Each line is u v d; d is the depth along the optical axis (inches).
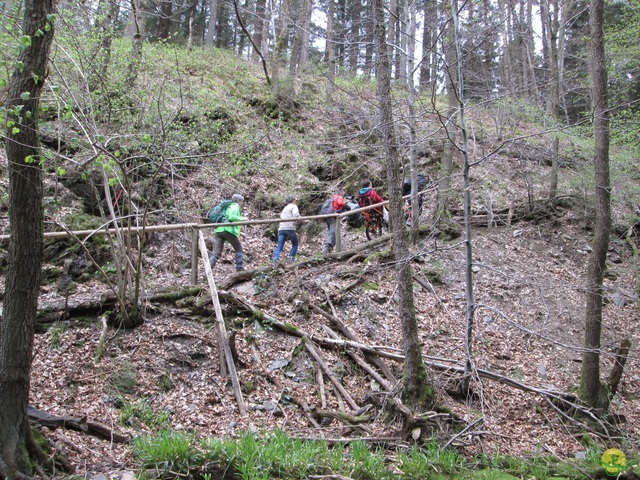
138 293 302.5
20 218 174.9
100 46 307.7
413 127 378.6
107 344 293.3
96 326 302.5
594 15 336.5
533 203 588.1
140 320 311.1
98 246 363.9
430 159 613.9
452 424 280.8
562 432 313.0
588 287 336.2
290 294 372.8
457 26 295.1
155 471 196.9
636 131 496.7
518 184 620.1
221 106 546.6
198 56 776.3
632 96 591.2
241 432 254.5
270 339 331.3
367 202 484.1
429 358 336.5
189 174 474.3
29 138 174.1
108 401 261.0
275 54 681.6
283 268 402.3
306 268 415.5
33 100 174.4
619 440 309.6
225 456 211.3
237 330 327.0
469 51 304.3
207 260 331.9
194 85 564.4
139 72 484.1
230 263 434.3
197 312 329.4
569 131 448.8
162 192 439.2
